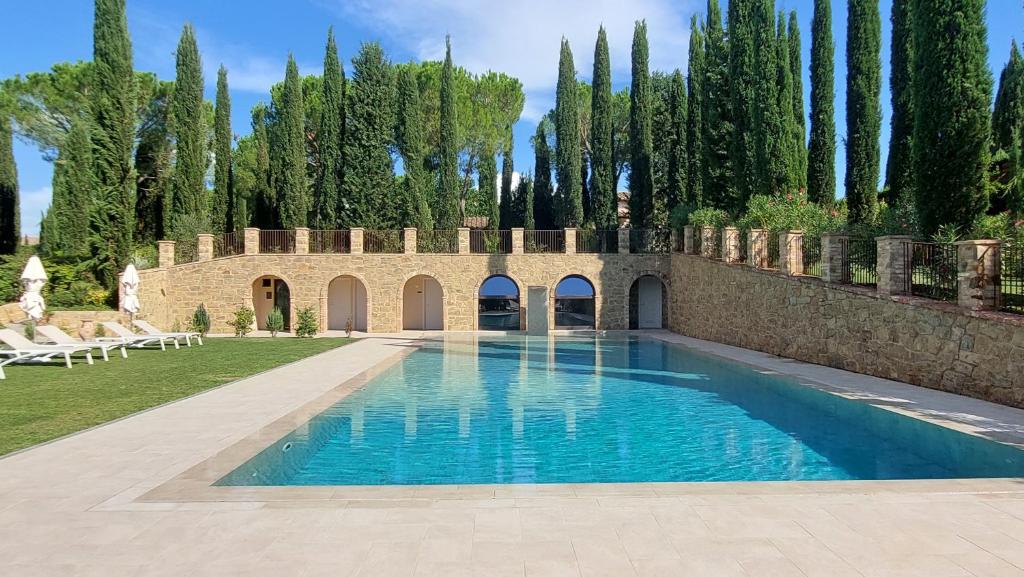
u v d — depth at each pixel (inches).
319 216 1270.9
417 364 645.9
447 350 791.1
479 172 1544.0
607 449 303.9
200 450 256.8
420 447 307.7
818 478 253.3
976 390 382.9
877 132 804.6
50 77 1140.5
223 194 1280.8
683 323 987.3
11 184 1153.4
